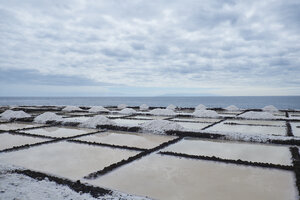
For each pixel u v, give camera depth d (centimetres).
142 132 809
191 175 404
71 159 496
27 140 693
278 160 489
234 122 1073
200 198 318
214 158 486
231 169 432
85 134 768
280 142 632
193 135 738
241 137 684
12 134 788
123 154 534
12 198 291
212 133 727
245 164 457
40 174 385
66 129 898
